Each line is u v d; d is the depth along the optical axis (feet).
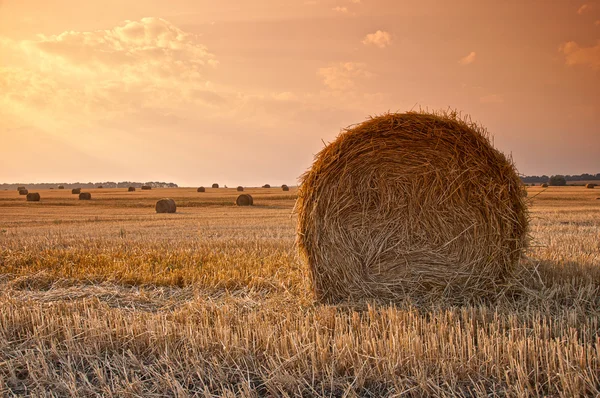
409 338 14.55
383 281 22.45
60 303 20.77
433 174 22.04
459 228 21.80
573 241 35.60
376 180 22.54
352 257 22.65
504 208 21.38
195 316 18.44
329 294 22.91
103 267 28.94
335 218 22.82
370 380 13.17
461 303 21.45
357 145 22.75
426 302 21.39
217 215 91.66
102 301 22.00
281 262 29.09
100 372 13.52
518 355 13.56
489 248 21.54
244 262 29.04
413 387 12.36
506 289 21.33
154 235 49.21
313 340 15.07
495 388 12.37
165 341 15.37
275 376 13.08
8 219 86.89
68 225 70.44
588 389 11.87
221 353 14.73
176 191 243.60
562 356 13.15
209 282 24.77
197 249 35.86
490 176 21.42
